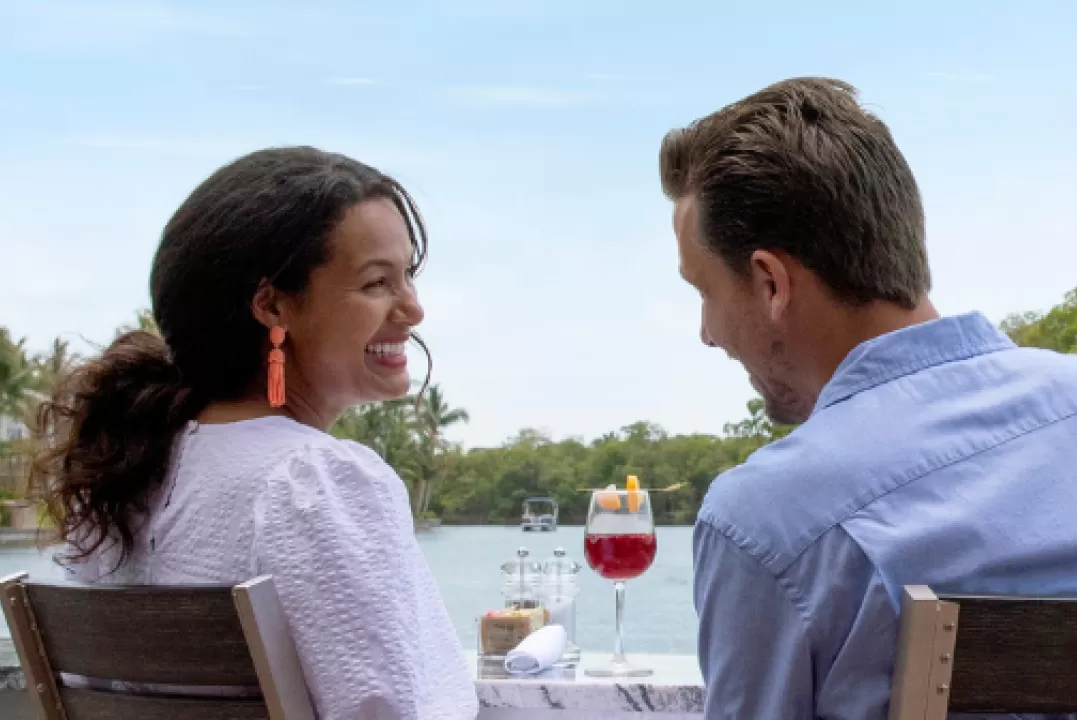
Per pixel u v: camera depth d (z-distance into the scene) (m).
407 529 1.07
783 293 0.85
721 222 0.87
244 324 1.11
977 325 0.86
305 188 1.12
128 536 1.06
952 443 0.79
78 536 1.10
